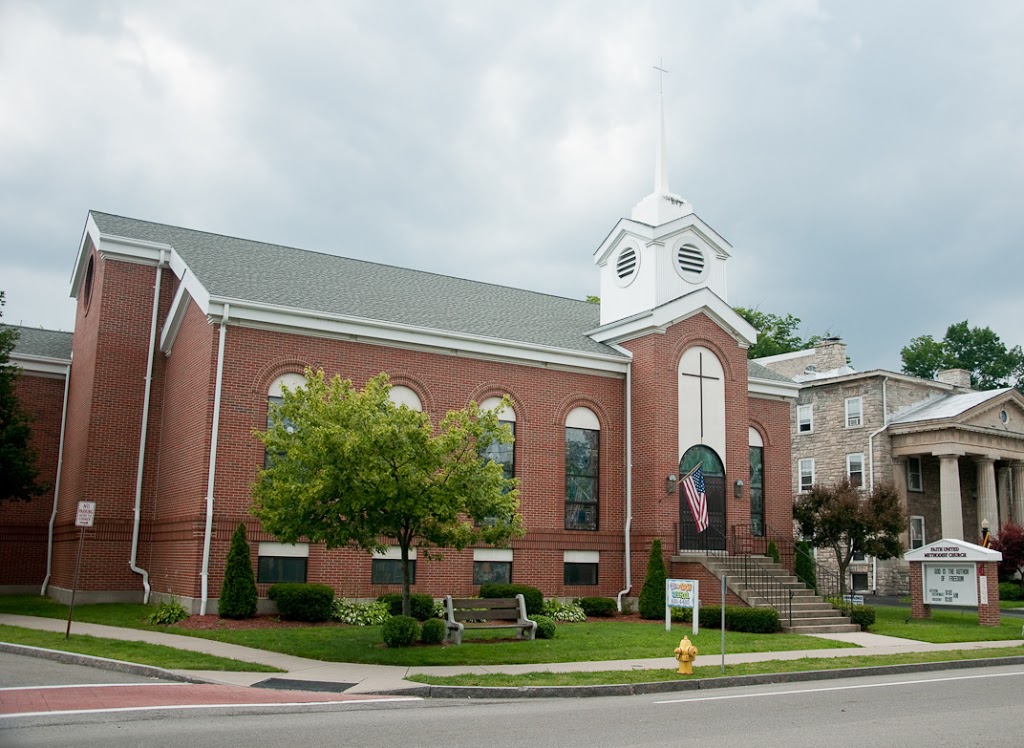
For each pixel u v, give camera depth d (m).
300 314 22.98
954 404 45.66
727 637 20.72
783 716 11.38
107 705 11.29
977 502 46.59
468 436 17.56
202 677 13.65
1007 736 10.01
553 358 27.22
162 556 23.83
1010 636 22.80
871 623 23.88
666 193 31.02
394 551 23.92
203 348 22.58
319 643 17.45
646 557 26.98
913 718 11.27
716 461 28.69
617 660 16.50
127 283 26.25
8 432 25.02
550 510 26.59
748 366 33.47
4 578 28.17
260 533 21.92
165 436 25.33
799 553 28.41
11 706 11.06
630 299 30.34
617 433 28.33
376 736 9.66
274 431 17.66
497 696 13.09
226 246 28.33
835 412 47.56
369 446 16.12
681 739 9.66
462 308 28.78
